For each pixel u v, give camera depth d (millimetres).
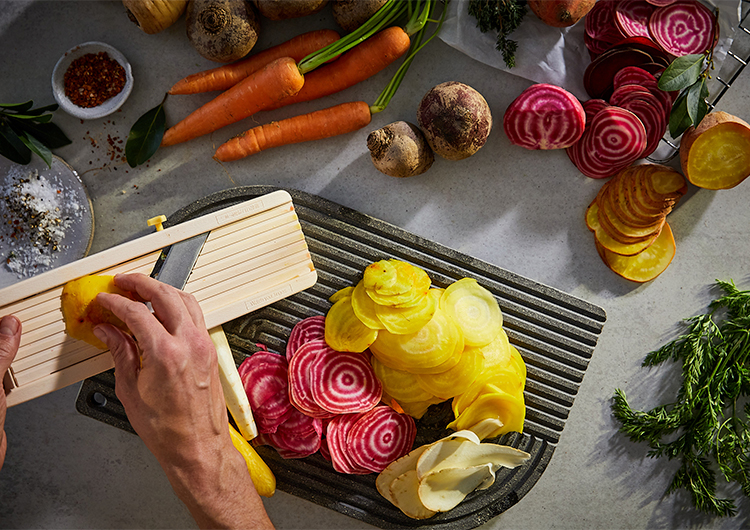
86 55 1161
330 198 1248
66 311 1009
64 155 1213
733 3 1161
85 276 1034
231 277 1091
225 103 1171
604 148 1188
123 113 1220
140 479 1253
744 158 1180
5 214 1178
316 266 1201
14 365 1023
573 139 1187
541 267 1280
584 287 1287
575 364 1241
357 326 1123
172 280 1069
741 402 1312
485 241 1271
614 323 1294
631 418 1271
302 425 1161
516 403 1110
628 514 1314
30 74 1206
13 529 1236
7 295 1020
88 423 1234
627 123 1151
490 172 1262
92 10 1206
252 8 1136
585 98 1235
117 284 911
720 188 1214
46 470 1234
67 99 1162
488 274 1223
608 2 1183
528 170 1265
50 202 1179
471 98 1099
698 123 1115
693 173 1209
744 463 1281
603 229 1248
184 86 1169
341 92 1253
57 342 1035
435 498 1116
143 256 1066
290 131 1190
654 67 1176
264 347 1188
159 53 1219
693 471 1282
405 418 1183
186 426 810
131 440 1243
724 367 1245
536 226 1273
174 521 1263
